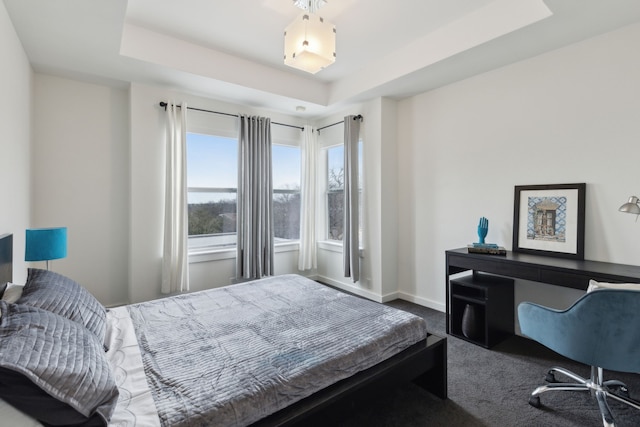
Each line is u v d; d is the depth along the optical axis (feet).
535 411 5.82
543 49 8.20
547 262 7.51
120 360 4.56
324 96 12.66
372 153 12.27
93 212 10.27
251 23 8.32
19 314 3.80
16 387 2.95
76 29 7.09
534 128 8.68
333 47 6.57
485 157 9.78
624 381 6.69
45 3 6.16
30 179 8.78
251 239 12.50
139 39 8.50
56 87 9.62
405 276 12.37
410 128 11.99
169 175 10.71
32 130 9.05
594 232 7.68
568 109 8.05
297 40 6.33
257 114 13.14
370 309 6.78
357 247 12.62
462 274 10.68
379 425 5.47
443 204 11.00
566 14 6.64
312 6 7.54
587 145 7.76
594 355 5.19
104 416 3.22
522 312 6.24
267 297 7.55
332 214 14.69
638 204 6.76
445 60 8.79
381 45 9.60
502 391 6.45
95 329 4.97
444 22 8.39
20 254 7.53
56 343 3.56
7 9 6.30
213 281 12.18
